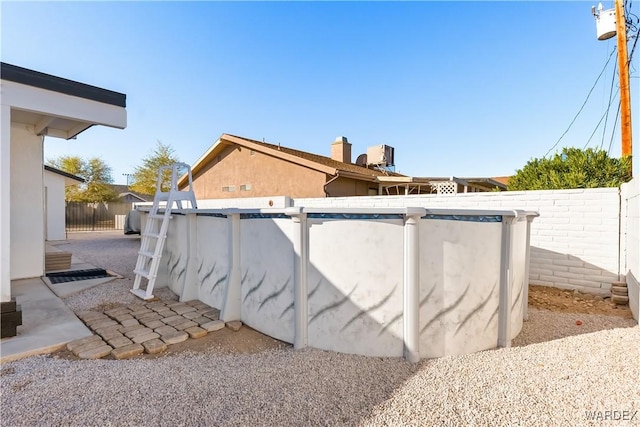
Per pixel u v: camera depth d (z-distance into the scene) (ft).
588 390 8.45
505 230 11.46
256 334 12.63
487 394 8.30
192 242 16.99
